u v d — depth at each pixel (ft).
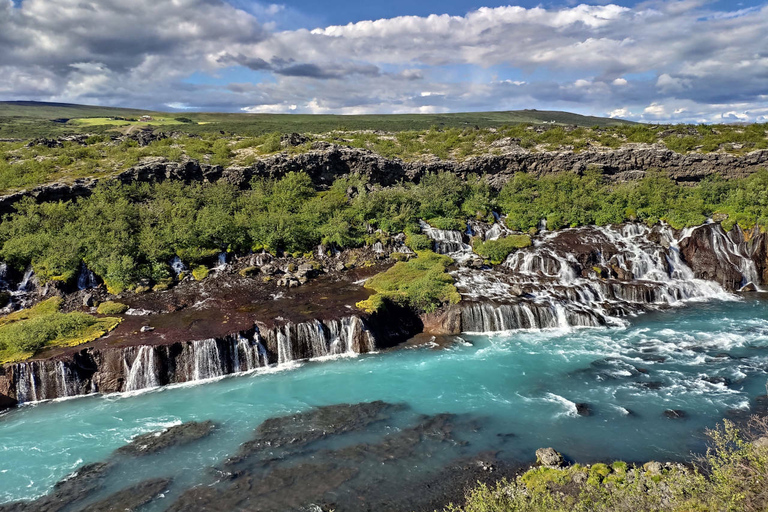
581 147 243.19
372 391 110.73
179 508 74.43
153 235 166.71
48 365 109.60
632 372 116.26
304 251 182.19
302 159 219.41
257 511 73.46
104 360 114.32
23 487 80.12
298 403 106.01
